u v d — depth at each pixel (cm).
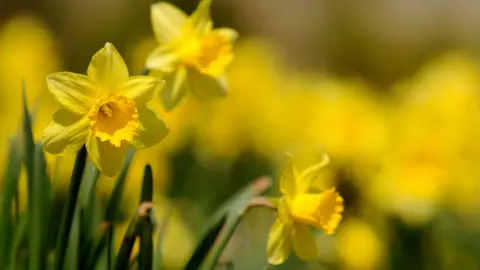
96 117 183
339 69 745
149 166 187
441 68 261
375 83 727
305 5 786
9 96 332
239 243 259
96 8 632
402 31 751
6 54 342
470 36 750
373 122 268
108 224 191
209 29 197
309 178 191
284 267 240
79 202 191
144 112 185
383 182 244
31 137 192
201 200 317
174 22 196
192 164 326
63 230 187
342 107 270
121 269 187
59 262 188
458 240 254
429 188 238
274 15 767
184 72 196
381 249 244
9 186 196
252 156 343
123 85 184
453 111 241
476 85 260
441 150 240
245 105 340
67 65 610
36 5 669
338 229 258
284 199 189
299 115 329
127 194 264
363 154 264
